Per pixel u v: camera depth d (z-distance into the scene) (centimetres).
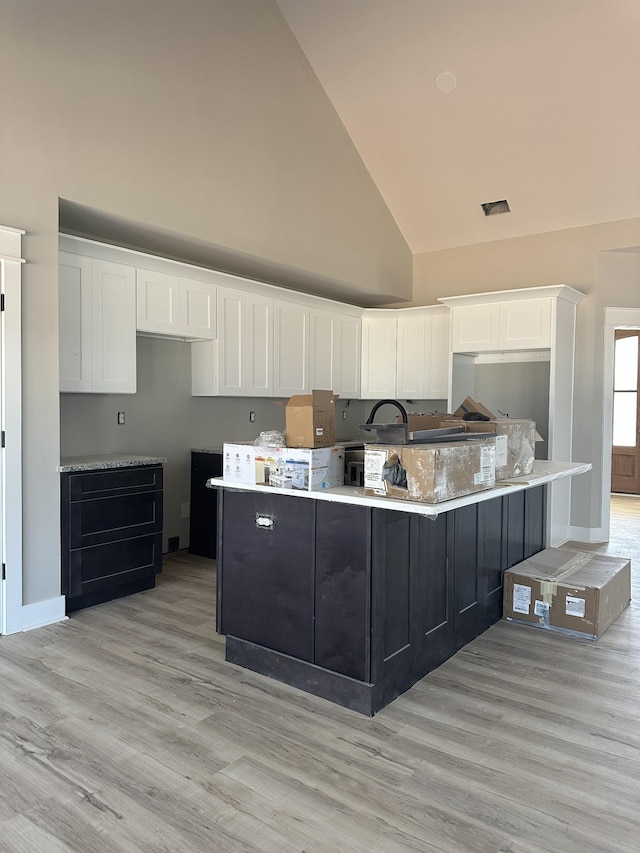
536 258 620
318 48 524
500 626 373
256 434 606
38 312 358
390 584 272
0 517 346
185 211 445
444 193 616
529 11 438
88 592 392
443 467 244
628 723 259
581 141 521
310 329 607
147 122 417
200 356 524
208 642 342
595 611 350
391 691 275
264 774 220
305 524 280
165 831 191
